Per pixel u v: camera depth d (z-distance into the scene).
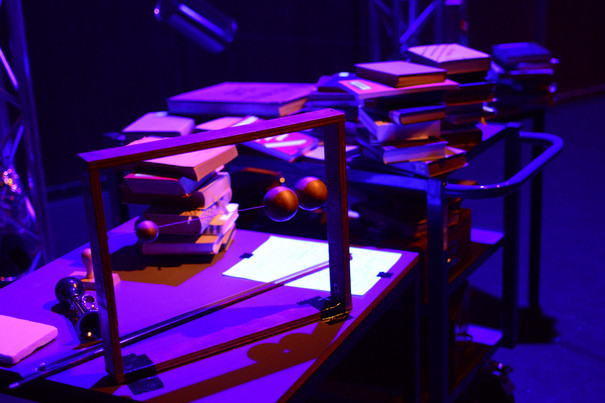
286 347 0.99
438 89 1.57
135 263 1.33
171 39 4.32
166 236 1.35
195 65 4.48
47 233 2.32
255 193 1.87
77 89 4.01
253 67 4.80
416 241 1.67
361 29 5.29
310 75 5.14
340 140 1.02
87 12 3.94
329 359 1.00
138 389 0.90
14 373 0.94
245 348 1.00
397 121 1.48
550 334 2.51
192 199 1.30
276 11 4.82
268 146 1.70
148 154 0.87
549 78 2.21
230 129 0.96
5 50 3.62
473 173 4.69
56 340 1.05
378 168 1.57
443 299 1.57
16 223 2.26
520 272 3.08
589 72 6.95
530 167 1.64
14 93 3.65
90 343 1.02
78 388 0.91
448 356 1.74
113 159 0.84
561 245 3.34
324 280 1.22
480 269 3.13
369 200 1.91
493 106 2.14
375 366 1.72
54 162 4.02
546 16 6.43
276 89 1.93
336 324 1.06
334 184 1.04
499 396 1.94
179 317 1.08
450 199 1.72
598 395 2.12
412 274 1.31
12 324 1.06
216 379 0.92
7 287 1.26
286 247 1.40
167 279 1.25
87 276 1.26
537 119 2.34
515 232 2.07
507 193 1.52
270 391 0.88
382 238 1.72
